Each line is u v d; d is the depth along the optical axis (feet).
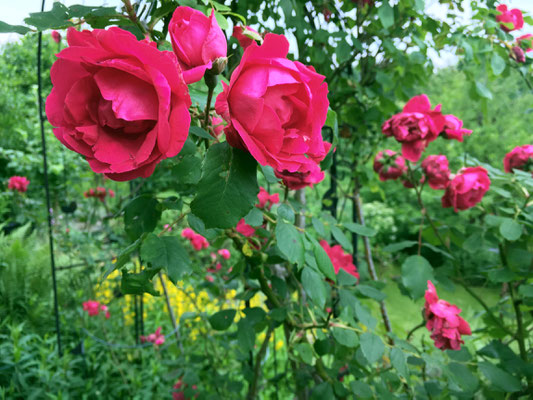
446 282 4.00
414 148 3.65
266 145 1.40
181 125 1.27
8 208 14.96
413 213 19.26
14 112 17.06
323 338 3.06
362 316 2.98
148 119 1.29
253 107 1.34
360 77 4.97
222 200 1.49
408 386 3.58
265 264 3.13
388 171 4.00
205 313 5.03
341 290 3.14
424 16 4.35
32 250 12.22
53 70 1.40
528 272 3.64
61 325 9.77
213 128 1.99
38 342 9.30
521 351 4.03
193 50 1.57
